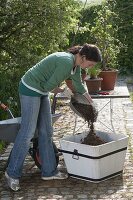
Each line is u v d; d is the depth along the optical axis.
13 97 7.47
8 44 9.01
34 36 8.88
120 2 13.00
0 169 5.52
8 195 4.77
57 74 4.64
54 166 5.15
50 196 4.71
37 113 4.88
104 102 9.38
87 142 5.14
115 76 6.33
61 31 8.70
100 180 4.99
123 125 7.52
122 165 5.23
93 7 13.23
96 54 4.69
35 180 5.16
